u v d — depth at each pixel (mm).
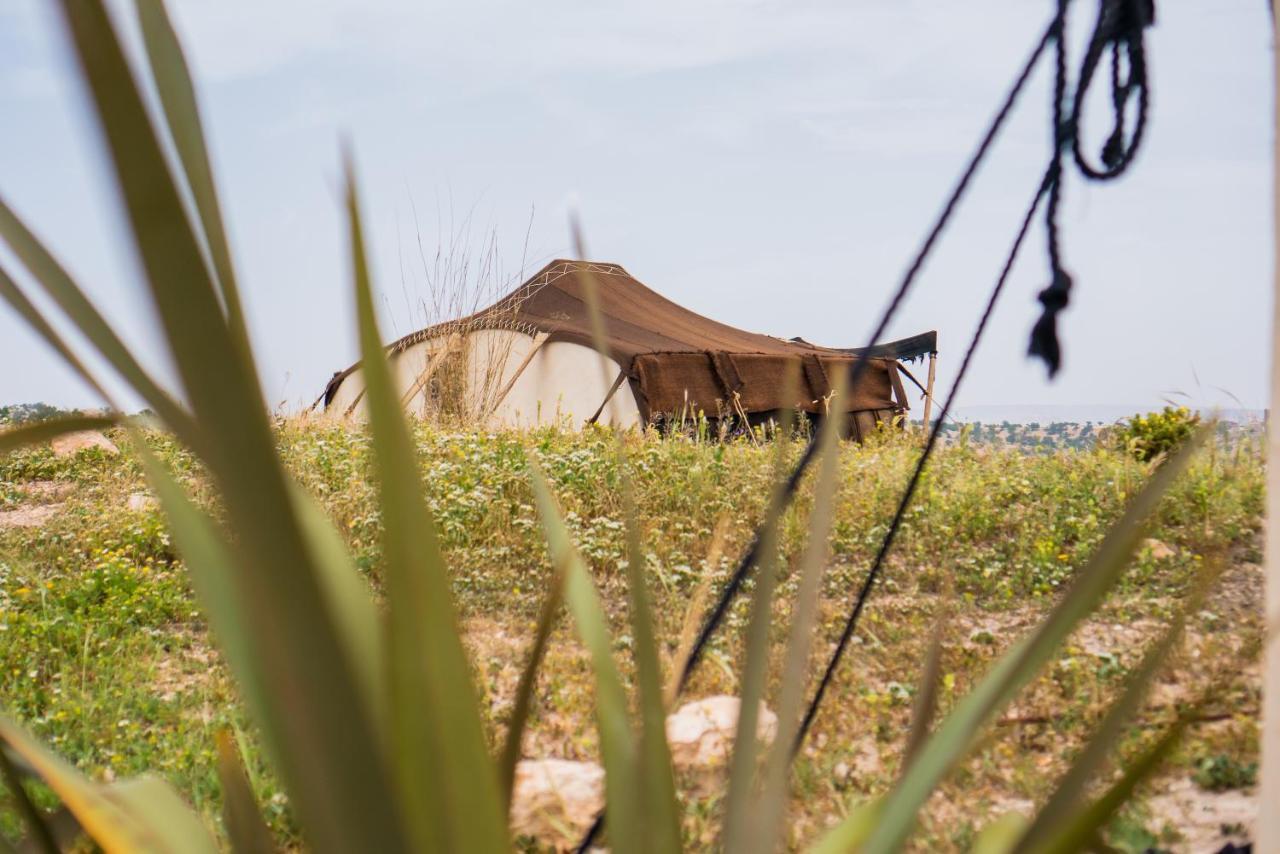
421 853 429
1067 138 1324
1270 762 1960
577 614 930
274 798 3539
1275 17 1806
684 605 6012
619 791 777
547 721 4480
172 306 305
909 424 17266
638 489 9398
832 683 4777
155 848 785
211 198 407
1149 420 10555
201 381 317
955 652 5363
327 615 354
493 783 443
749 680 736
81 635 6309
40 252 391
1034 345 1379
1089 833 719
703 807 3387
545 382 17203
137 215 292
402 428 411
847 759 4090
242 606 357
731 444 12953
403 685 426
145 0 420
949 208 1354
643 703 675
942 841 3057
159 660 6031
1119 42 1347
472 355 16781
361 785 373
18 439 437
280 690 366
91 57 274
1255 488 7629
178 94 414
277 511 337
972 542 8047
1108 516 8344
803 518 7449
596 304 728
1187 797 3734
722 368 17344
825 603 6051
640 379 16234
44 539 8961
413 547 417
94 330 371
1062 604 755
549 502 1033
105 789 834
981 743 1133
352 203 400
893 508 8344
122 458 12844
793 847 3059
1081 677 4789
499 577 6930
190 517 640
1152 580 6582
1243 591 6059
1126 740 3707
